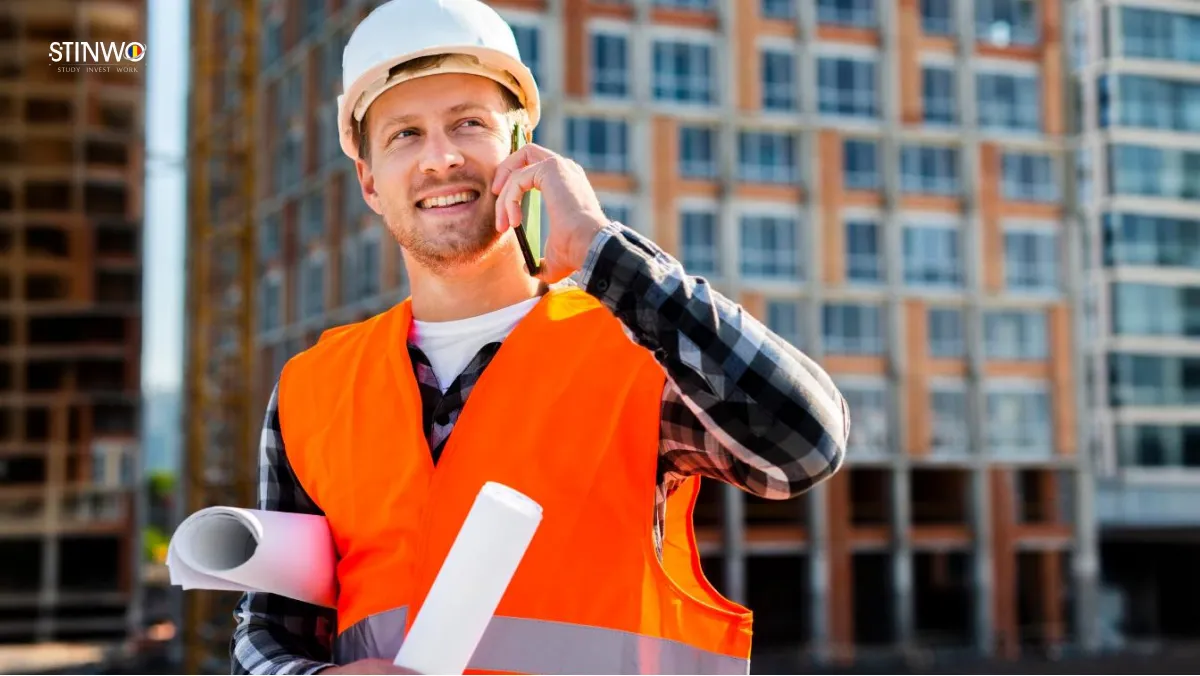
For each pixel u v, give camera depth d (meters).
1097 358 45.97
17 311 41.09
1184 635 50.22
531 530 1.57
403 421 1.91
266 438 2.09
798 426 1.66
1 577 40.31
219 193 39.91
